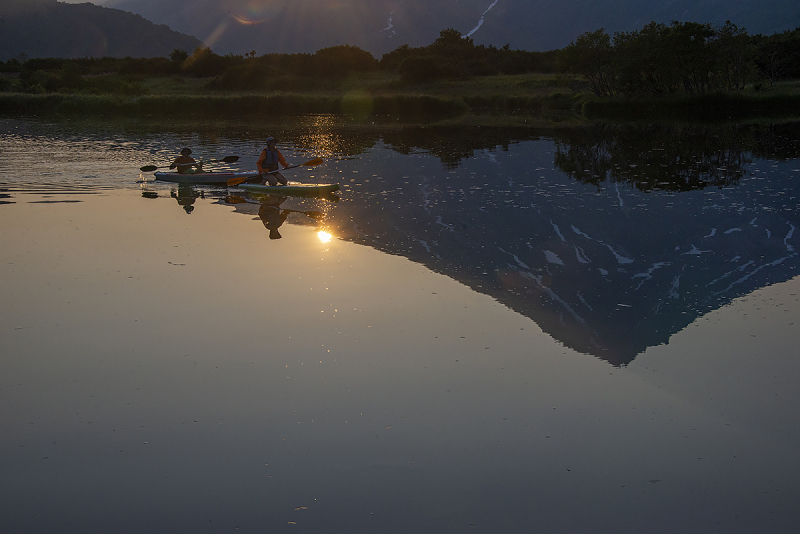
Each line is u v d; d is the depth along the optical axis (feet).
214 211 35.04
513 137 75.77
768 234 27.81
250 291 21.90
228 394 15.03
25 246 27.48
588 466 12.36
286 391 15.19
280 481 11.93
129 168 50.80
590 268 23.86
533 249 26.58
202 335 18.28
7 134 79.15
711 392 14.94
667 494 11.56
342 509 11.18
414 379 15.78
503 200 36.40
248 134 82.89
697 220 30.53
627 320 19.16
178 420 13.93
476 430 13.57
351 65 207.41
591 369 16.21
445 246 27.20
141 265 24.86
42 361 16.66
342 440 13.21
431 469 12.28
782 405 14.32
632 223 30.30
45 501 11.37
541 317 19.45
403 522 10.85
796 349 16.90
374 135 80.84
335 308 20.35
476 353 17.15
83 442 13.12
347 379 15.78
